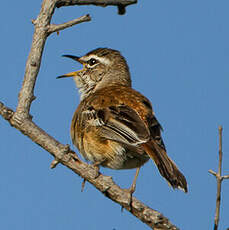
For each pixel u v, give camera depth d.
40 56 11.52
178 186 10.77
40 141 11.19
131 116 12.39
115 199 11.03
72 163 11.14
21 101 11.28
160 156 11.42
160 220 10.55
